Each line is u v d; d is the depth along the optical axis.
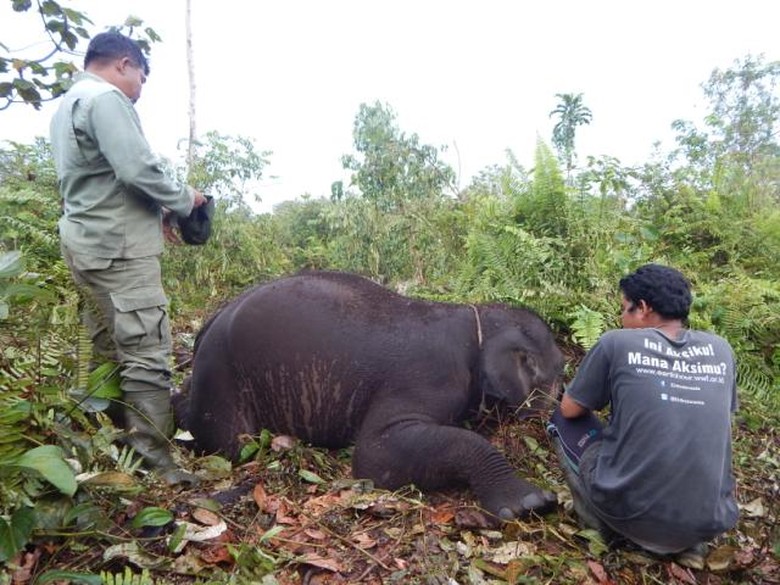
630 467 2.52
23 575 2.23
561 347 4.53
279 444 3.33
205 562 2.46
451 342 3.39
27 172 6.82
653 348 2.56
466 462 3.01
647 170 6.30
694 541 2.54
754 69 15.78
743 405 4.11
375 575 2.49
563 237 5.14
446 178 6.88
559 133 8.02
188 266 7.13
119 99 2.95
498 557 2.62
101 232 3.02
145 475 2.99
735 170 6.69
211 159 7.38
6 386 2.42
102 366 2.97
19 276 2.92
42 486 2.33
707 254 5.44
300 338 3.36
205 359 3.47
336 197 7.34
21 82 3.62
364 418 3.36
